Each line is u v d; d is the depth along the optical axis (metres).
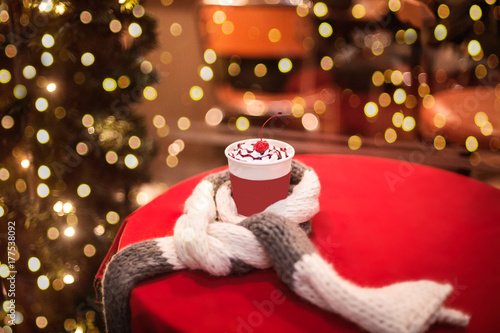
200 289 0.73
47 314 1.17
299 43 1.72
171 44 3.05
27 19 1.08
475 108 1.41
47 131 1.12
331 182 0.95
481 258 0.77
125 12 1.18
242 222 0.78
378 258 0.77
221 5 1.63
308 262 0.71
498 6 1.63
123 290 0.74
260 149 0.81
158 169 2.08
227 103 1.88
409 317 0.65
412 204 0.89
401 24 1.92
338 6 1.93
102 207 1.26
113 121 1.22
